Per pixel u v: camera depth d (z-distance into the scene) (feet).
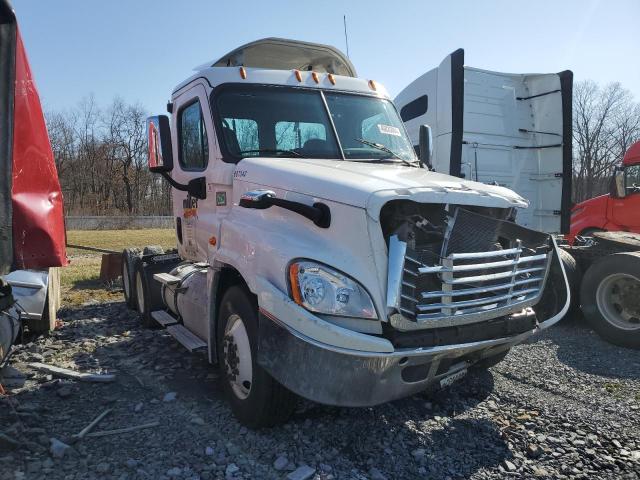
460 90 27.12
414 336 10.34
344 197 10.62
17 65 12.52
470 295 11.07
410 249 10.29
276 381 11.35
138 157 197.98
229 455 11.19
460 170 27.27
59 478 10.27
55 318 22.17
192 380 15.80
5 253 11.57
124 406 13.85
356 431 12.32
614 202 33.91
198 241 16.88
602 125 161.68
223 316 13.21
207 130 15.65
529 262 12.28
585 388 14.89
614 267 18.99
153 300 21.75
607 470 10.82
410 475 10.61
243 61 17.48
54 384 15.20
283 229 11.64
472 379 15.62
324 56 18.66
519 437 12.13
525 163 30.86
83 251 60.23
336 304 10.02
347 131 16.25
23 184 12.73
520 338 12.36
